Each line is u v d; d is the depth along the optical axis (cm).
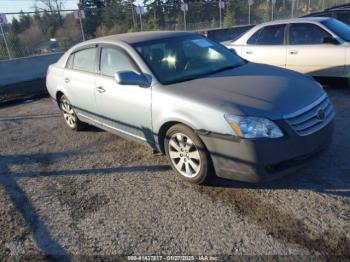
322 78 700
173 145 393
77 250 306
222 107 337
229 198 360
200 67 439
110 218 347
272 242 290
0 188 435
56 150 540
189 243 301
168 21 1808
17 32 1218
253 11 2400
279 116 325
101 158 492
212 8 2081
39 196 405
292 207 334
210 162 363
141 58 424
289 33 716
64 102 610
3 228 349
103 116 499
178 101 369
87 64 518
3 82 1093
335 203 333
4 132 658
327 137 366
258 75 408
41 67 1188
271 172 334
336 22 709
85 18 1414
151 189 394
